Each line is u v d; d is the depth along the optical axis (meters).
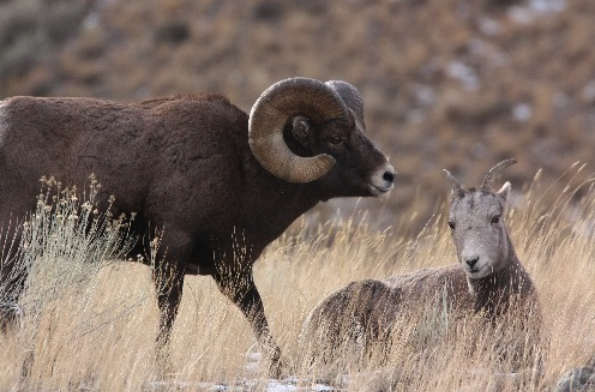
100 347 30.55
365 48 159.12
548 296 34.72
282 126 34.03
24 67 162.62
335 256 42.94
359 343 34.03
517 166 130.12
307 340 34.03
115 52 164.75
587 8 164.00
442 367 29.88
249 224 34.66
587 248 42.56
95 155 33.09
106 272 35.50
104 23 170.25
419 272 35.00
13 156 32.28
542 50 156.00
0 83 160.62
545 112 142.75
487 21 163.00
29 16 169.88
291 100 34.00
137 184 33.28
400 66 153.62
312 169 33.81
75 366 29.53
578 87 148.62
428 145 137.75
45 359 29.36
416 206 107.62
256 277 42.97
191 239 33.69
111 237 32.06
